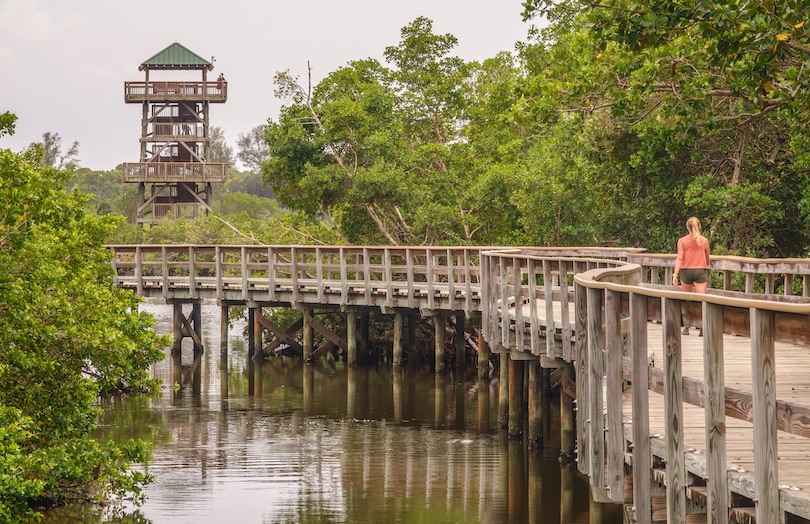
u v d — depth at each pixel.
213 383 36.16
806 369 14.70
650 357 13.68
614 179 35.81
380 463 23.70
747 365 15.11
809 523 8.18
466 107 52.12
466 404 31.84
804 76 19.48
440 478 22.39
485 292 25.34
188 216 83.81
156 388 20.19
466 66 52.94
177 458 24.06
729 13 18.36
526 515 19.56
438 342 37.97
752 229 33.12
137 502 20.14
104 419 28.97
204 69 75.06
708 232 34.53
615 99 26.41
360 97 50.03
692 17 19.69
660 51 24.19
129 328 20.20
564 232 40.25
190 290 41.25
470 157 49.47
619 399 10.98
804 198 31.23
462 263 41.84
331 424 28.45
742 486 8.56
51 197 17.61
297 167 48.59
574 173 39.53
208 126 74.75
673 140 26.47
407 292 36.38
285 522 18.95
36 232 16.78
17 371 16.31
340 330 45.28
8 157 14.73
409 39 52.50
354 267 37.47
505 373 27.91
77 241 18.12
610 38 21.50
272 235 53.50
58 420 16.83
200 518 19.08
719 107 28.14
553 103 28.97
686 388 9.30
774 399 7.82
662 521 10.55
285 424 28.34
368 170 46.47
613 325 11.02
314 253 43.53
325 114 48.91
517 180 44.53
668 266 24.12
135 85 74.38
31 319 14.95
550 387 32.88
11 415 14.37
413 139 53.88
